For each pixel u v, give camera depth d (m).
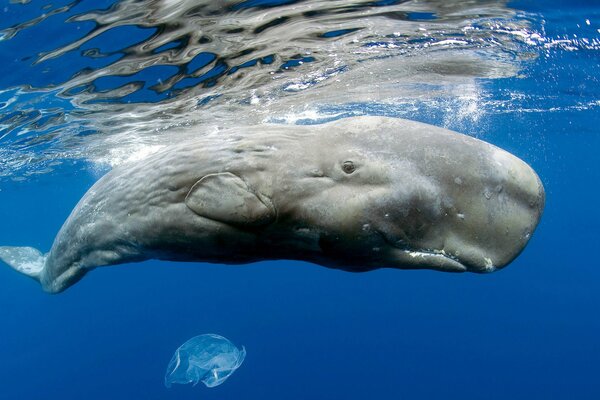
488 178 3.76
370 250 4.00
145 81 12.11
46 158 22.67
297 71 13.09
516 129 27.80
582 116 24.81
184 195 4.49
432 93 17.84
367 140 4.08
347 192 3.95
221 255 4.64
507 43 12.23
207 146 4.52
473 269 3.80
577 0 9.84
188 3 8.40
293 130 4.43
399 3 9.59
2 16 8.15
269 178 4.13
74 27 8.81
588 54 13.41
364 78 14.73
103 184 5.56
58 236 6.45
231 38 10.16
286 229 4.19
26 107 13.05
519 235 3.76
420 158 3.86
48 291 7.49
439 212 3.78
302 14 9.52
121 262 5.57
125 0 8.05
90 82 11.68
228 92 13.95
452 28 11.02
